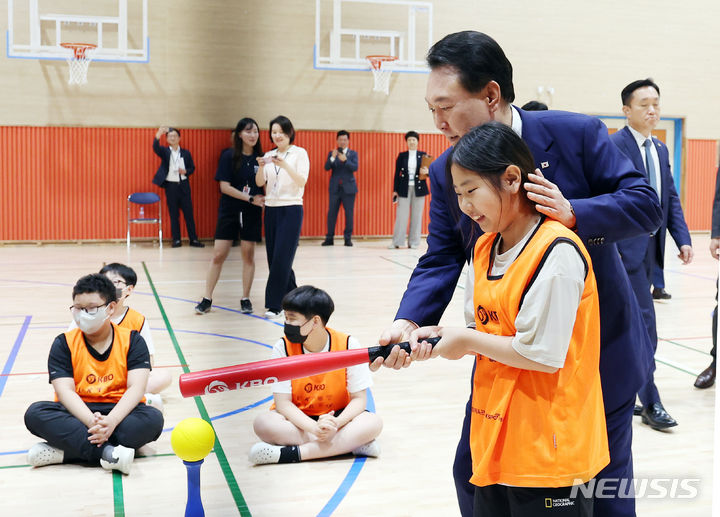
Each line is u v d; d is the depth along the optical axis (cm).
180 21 1032
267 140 1070
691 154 1242
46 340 497
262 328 527
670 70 1216
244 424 330
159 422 291
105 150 1038
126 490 259
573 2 1162
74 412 282
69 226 1041
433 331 149
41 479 270
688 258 347
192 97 1043
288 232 543
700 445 305
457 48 153
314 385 299
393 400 370
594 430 140
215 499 249
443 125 159
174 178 1018
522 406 138
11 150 1012
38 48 992
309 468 281
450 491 259
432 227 183
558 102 1174
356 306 620
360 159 1125
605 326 162
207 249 1022
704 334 528
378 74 1102
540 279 133
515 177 136
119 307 346
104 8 1009
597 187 164
